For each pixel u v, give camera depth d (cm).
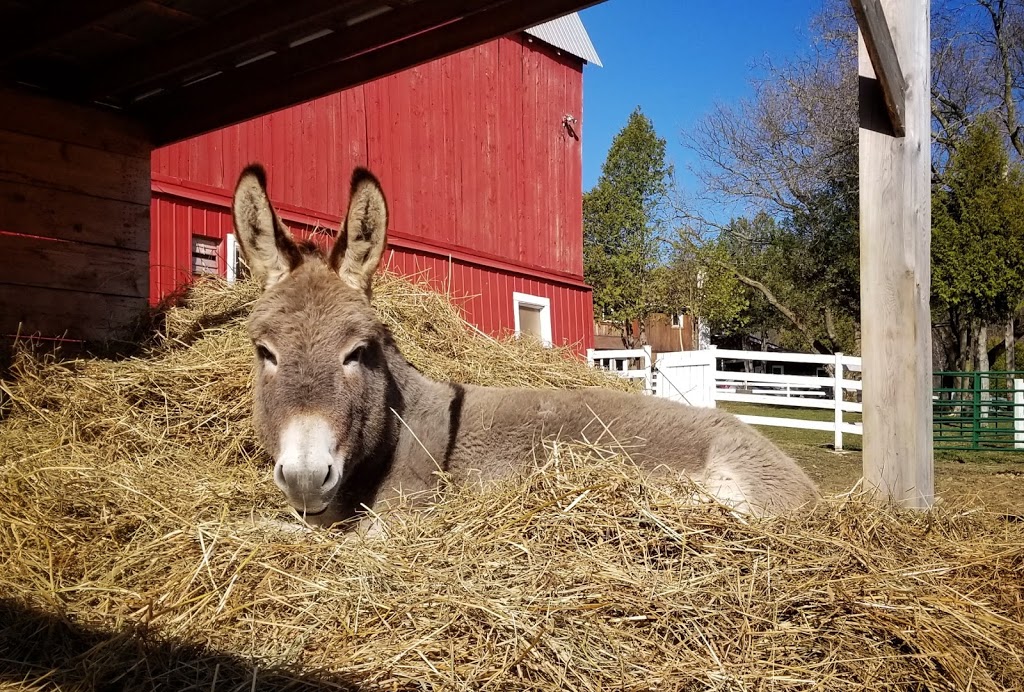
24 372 493
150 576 276
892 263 364
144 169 632
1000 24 2617
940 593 256
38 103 565
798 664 221
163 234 812
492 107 1341
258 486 402
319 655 223
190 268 838
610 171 4244
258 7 464
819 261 2898
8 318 546
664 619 232
